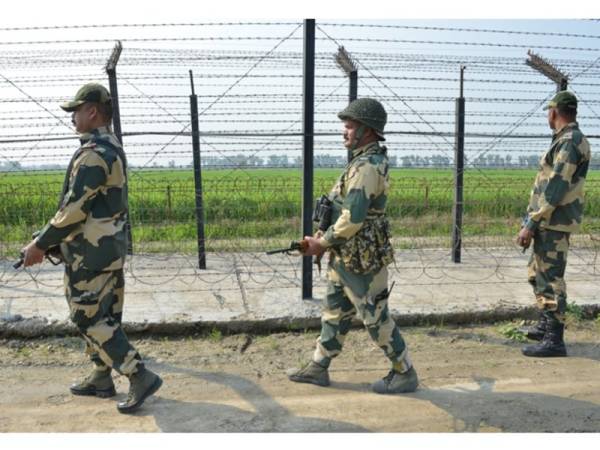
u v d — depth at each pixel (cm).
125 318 442
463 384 364
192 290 519
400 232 833
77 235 301
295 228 785
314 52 458
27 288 527
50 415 317
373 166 317
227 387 355
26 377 365
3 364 384
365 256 326
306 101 463
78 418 314
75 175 291
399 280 577
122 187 311
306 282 494
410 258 686
